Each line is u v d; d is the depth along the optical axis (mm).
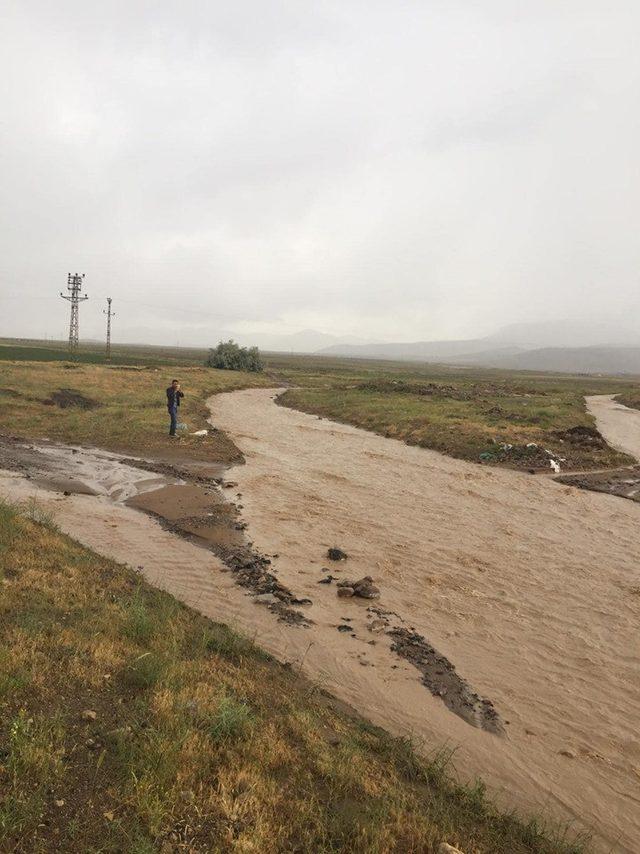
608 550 12750
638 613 9547
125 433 23609
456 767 5695
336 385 62656
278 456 22391
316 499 16062
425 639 8352
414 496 16938
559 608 9641
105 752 4469
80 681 5457
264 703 5922
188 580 9750
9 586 7395
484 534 13539
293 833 4090
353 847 4055
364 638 8203
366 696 6820
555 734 6391
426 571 11031
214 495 15734
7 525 9953
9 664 5336
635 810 5344
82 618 6938
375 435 29141
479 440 24969
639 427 34875
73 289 97250
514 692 7172
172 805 4031
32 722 4613
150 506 14195
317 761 4988
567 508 16297
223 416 33688
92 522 12469
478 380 93062
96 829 3688
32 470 16844
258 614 8664
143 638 6844
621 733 6461
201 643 7113
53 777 4070
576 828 5055
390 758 5488
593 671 7734
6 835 3451
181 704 5340
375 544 12453
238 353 82500
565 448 24844
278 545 11992
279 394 52031
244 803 4195
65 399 31438
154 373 55000
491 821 4820
